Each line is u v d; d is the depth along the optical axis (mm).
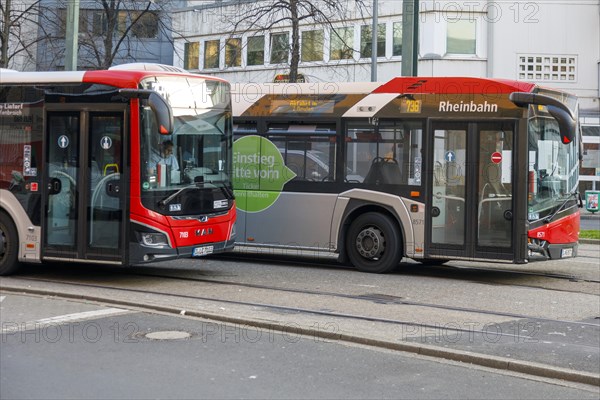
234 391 7055
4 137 13930
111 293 12164
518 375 7875
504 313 10914
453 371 7961
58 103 13469
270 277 14164
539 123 13859
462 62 38062
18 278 13836
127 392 6969
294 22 26203
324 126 15219
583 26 37562
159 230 12883
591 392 7340
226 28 41062
